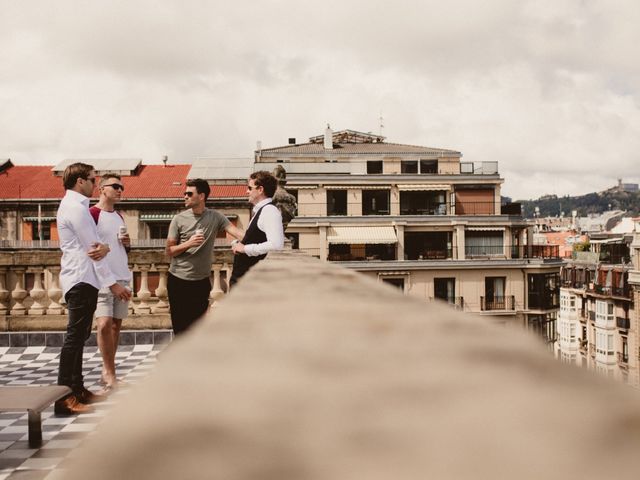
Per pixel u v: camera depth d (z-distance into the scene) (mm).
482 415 222
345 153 65000
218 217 6555
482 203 60406
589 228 196875
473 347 327
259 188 5707
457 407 230
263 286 667
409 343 342
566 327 90875
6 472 4227
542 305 55906
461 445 200
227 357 324
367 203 59938
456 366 288
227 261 9844
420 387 257
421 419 221
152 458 198
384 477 184
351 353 319
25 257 9812
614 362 76312
